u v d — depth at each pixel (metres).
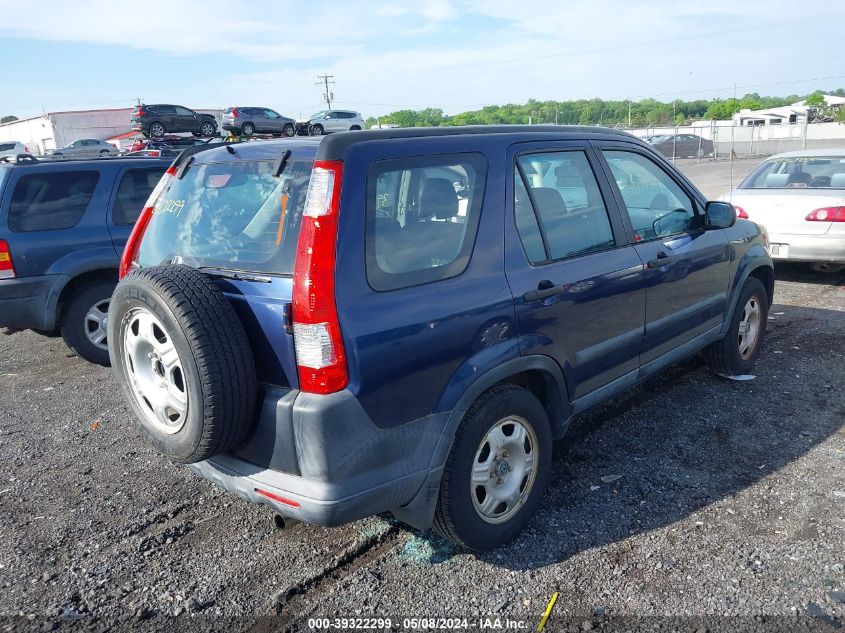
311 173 2.81
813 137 59.72
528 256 3.37
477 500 3.22
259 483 2.80
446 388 2.96
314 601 3.07
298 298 2.61
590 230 3.81
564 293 3.48
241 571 3.31
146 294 2.71
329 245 2.62
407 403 2.83
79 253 6.34
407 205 2.93
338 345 2.61
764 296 5.54
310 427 2.61
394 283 2.80
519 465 3.38
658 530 3.47
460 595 3.06
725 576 3.09
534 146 3.57
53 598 3.17
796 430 4.53
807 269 9.67
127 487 4.21
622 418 4.84
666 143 41.22
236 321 2.71
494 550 3.37
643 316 4.11
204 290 2.71
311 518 2.69
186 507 3.95
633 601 2.96
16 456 4.72
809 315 7.28
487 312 3.09
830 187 8.47
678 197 4.62
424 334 2.84
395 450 2.82
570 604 2.97
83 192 6.47
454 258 3.05
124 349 2.98
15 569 3.40
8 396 5.99
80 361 6.96
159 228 3.48
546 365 3.43
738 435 4.50
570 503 3.77
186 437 2.76
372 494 2.76
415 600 3.04
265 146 3.23
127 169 6.74
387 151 2.87
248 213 3.01
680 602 2.94
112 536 3.67
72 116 56.50
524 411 3.33
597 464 4.20
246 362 2.69
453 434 3.01
